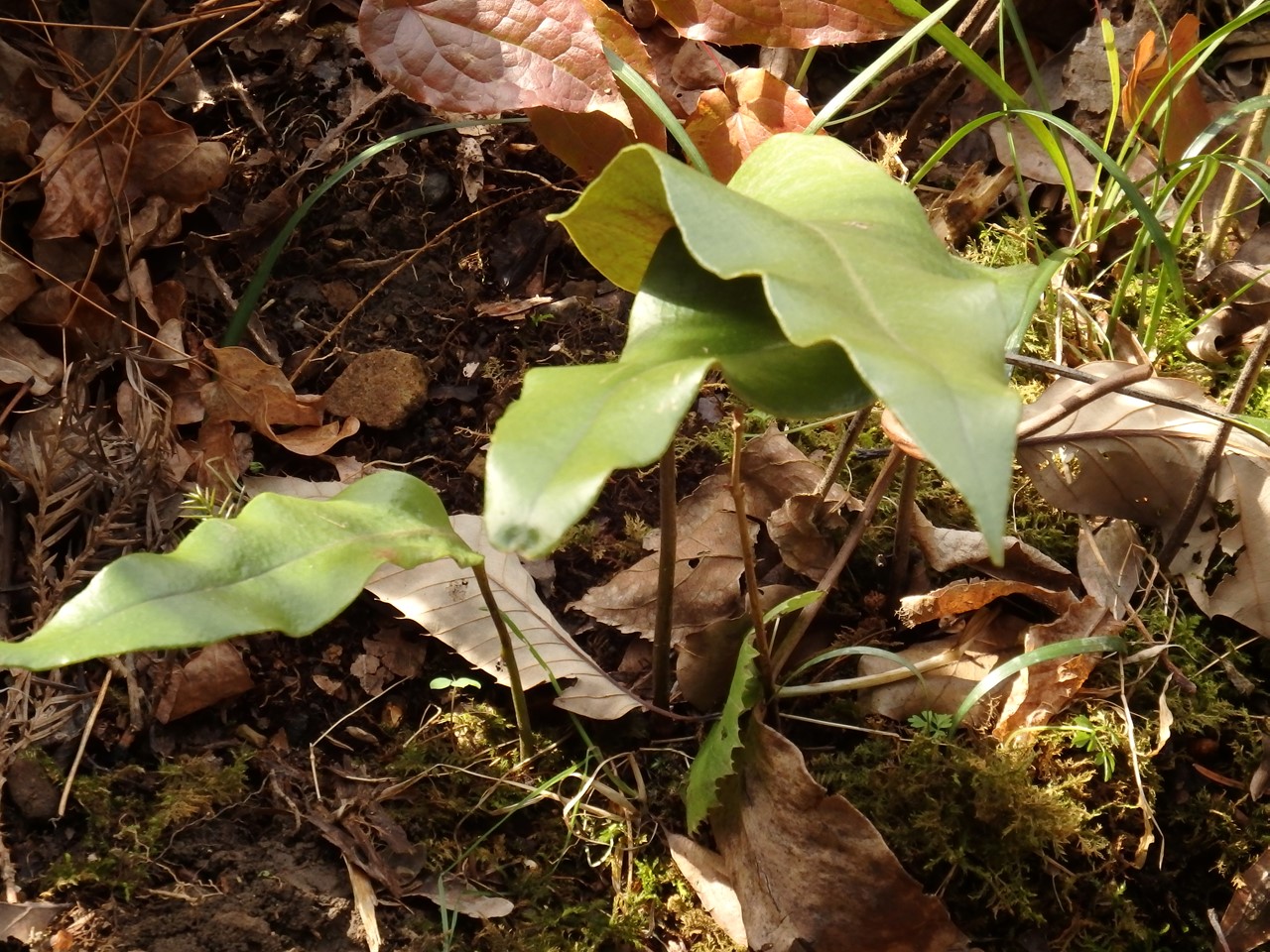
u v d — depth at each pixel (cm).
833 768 50
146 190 58
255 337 58
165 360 55
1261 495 52
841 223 36
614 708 51
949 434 29
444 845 49
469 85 50
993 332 32
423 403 58
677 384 34
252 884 47
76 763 48
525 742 50
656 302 37
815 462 56
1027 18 68
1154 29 65
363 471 56
